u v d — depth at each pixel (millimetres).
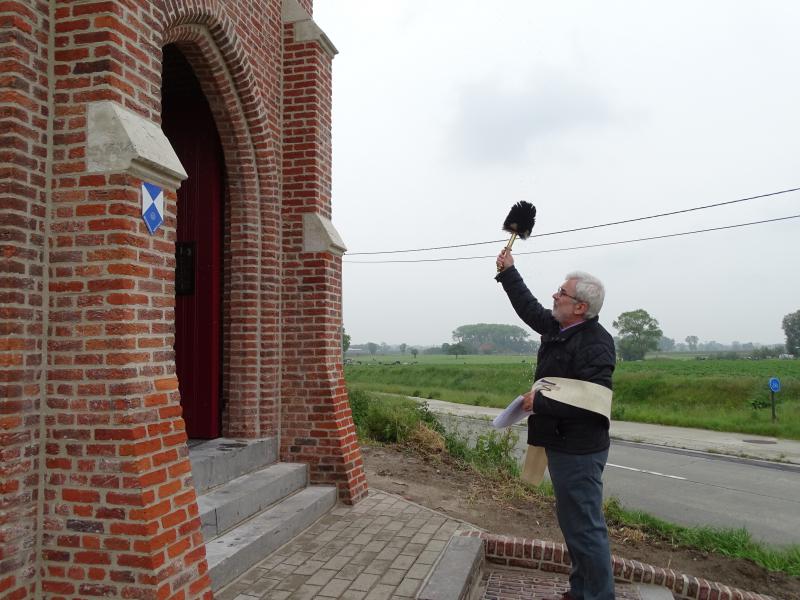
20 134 3256
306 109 6652
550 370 3711
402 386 41594
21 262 3254
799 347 93062
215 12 5137
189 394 6176
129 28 3590
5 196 3195
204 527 4484
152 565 3221
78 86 3451
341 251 6922
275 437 6391
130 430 3303
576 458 3539
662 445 15422
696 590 4516
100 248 3377
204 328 6188
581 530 3533
